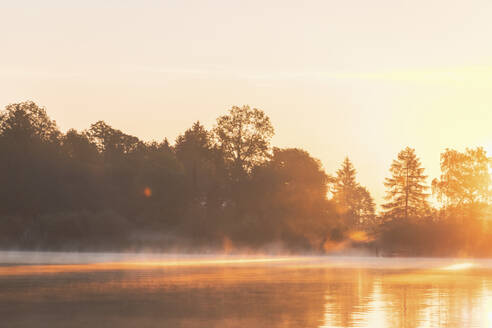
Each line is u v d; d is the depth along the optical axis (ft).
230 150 467.52
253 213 429.38
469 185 515.09
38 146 457.27
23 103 483.10
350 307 89.66
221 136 465.88
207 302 95.35
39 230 396.78
